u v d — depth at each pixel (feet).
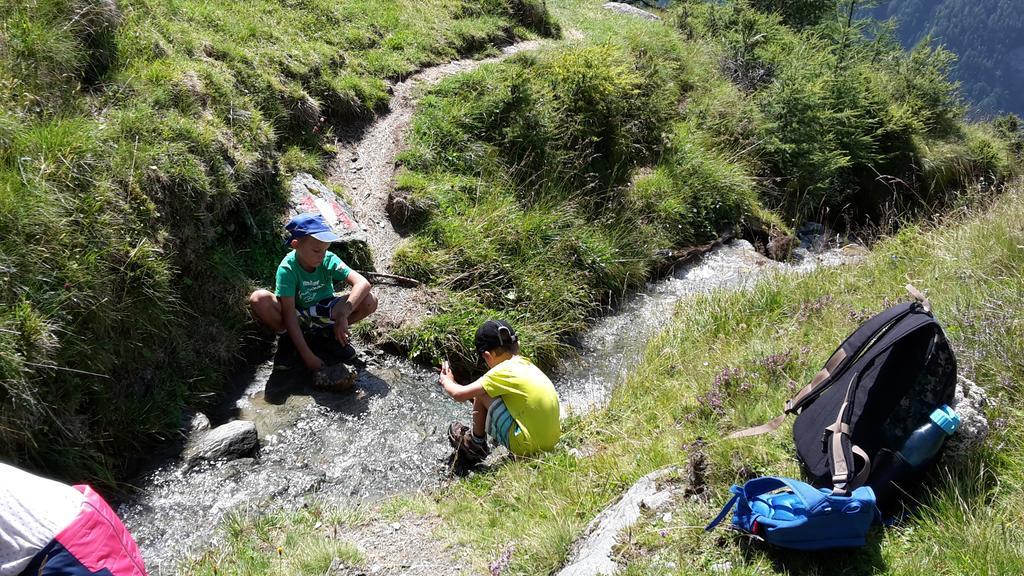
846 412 10.47
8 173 15.96
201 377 18.34
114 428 15.90
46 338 14.33
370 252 24.12
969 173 43.39
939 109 46.09
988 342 13.57
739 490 10.18
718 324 21.15
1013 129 48.98
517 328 22.95
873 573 9.52
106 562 7.37
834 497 9.53
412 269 24.12
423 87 32.99
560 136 31.76
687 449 13.43
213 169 20.95
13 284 14.57
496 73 33.78
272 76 27.45
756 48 45.88
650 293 28.48
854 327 16.70
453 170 28.96
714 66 44.75
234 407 18.34
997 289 16.71
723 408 14.70
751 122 39.50
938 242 21.89
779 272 25.44
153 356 17.43
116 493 15.01
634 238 29.78
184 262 19.48
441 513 14.33
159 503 14.94
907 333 10.68
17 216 15.16
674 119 37.96
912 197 42.50
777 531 9.67
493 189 28.32
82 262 15.92
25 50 19.20
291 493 15.51
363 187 27.37
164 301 17.84
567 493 13.78
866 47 52.01
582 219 28.84
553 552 11.68
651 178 33.24
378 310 22.35
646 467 13.69
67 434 14.57
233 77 25.52
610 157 33.53
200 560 13.26
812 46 47.44
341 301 19.79
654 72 39.29
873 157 41.19
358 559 12.66
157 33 24.88
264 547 13.47
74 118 18.95
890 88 46.06
